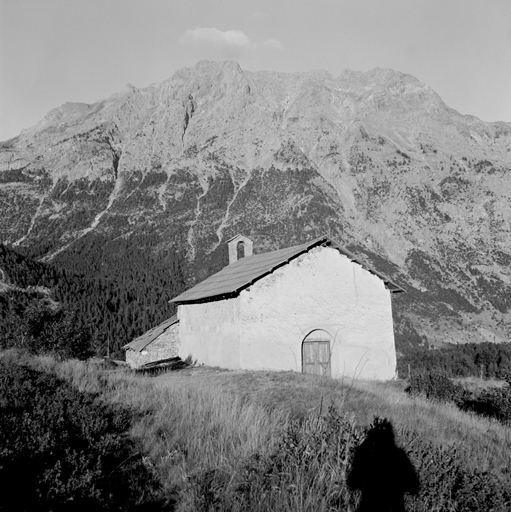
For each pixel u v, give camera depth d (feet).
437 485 17.28
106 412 26.76
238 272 83.61
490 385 74.33
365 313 74.08
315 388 46.96
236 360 69.00
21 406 26.30
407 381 68.39
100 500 16.06
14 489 16.38
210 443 21.95
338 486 16.92
